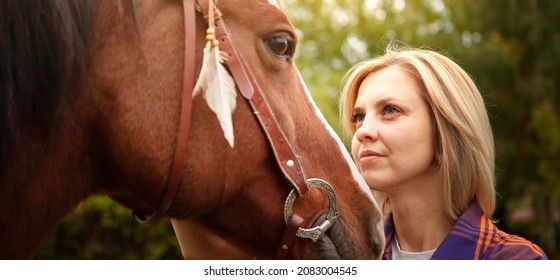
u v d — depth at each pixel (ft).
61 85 4.51
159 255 18.47
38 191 4.77
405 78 5.99
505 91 31.86
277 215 5.36
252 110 5.14
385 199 7.02
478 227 5.64
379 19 35.81
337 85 32.24
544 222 32.58
